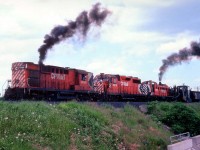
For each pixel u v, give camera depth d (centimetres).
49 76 3008
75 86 3322
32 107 1883
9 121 1542
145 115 3188
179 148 2072
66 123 1831
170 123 3275
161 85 5134
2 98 2752
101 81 3753
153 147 2303
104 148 1808
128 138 2208
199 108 4512
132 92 4281
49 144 1524
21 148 1350
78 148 1656
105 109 2641
